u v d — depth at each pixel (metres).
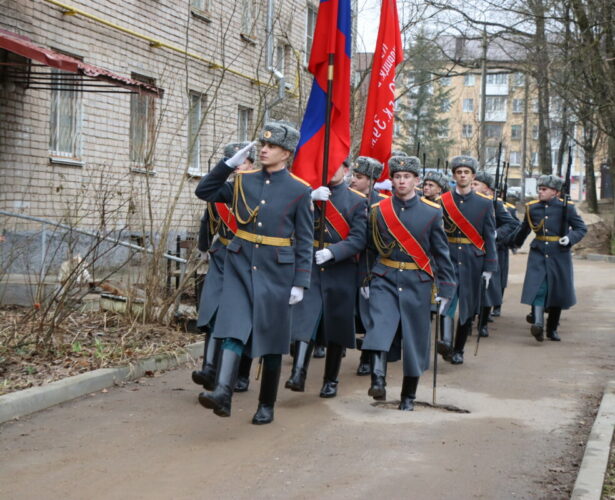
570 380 8.38
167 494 4.88
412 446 5.92
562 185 11.17
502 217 11.58
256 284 6.10
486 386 8.05
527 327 12.27
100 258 9.99
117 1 15.00
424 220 7.04
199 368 8.55
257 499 4.83
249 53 19.31
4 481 5.07
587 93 26.27
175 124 16.25
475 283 9.50
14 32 12.50
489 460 5.65
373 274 7.11
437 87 64.00
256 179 6.29
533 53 27.17
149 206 9.75
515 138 77.19
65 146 14.05
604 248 31.14
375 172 8.26
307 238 6.27
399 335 7.06
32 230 12.16
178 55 16.80
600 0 24.06
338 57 8.36
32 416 6.53
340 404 7.18
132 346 8.53
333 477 5.22
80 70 10.91
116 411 6.73
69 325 9.15
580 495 4.83
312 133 8.39
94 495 4.85
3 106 12.63
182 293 10.71
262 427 6.35
